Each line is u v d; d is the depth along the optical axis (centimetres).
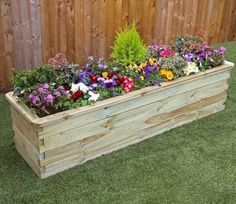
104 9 387
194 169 268
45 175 252
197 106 318
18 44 347
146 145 289
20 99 249
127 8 404
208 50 325
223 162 277
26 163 266
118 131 274
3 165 263
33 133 240
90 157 269
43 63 370
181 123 315
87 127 255
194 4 457
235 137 305
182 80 291
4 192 240
